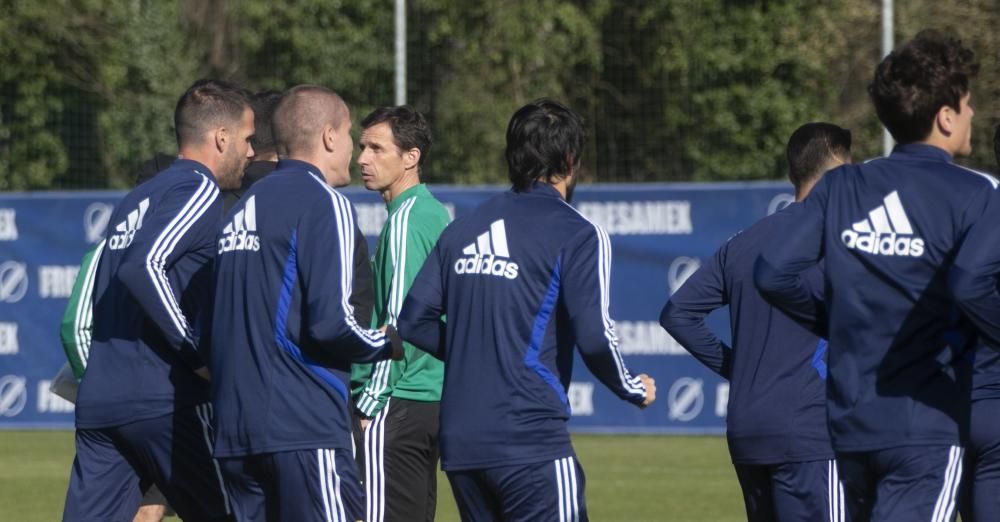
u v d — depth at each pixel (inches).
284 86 3161.9
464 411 704.4
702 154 2930.6
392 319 904.9
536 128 719.7
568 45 3061.0
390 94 3065.9
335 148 772.0
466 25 3061.0
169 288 772.6
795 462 751.1
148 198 801.6
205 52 3289.9
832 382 649.6
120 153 3117.6
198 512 816.3
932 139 642.8
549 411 698.8
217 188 812.6
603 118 2989.7
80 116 3129.9
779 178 2896.2
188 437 806.5
